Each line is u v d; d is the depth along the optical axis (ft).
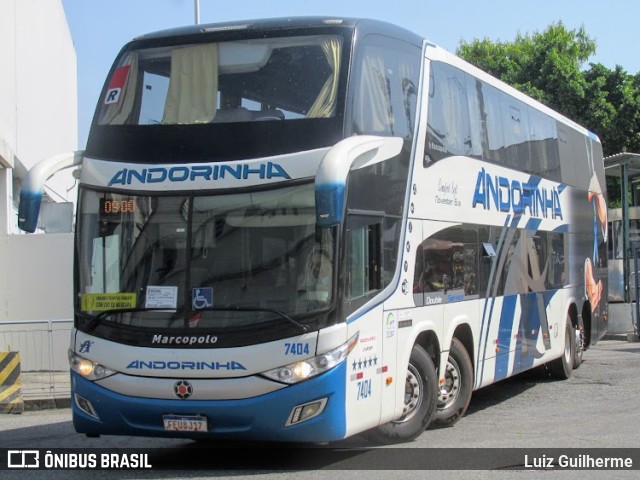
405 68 30.48
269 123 26.14
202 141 26.53
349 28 27.22
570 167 50.47
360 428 25.98
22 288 53.47
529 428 33.86
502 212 38.93
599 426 34.01
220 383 24.58
